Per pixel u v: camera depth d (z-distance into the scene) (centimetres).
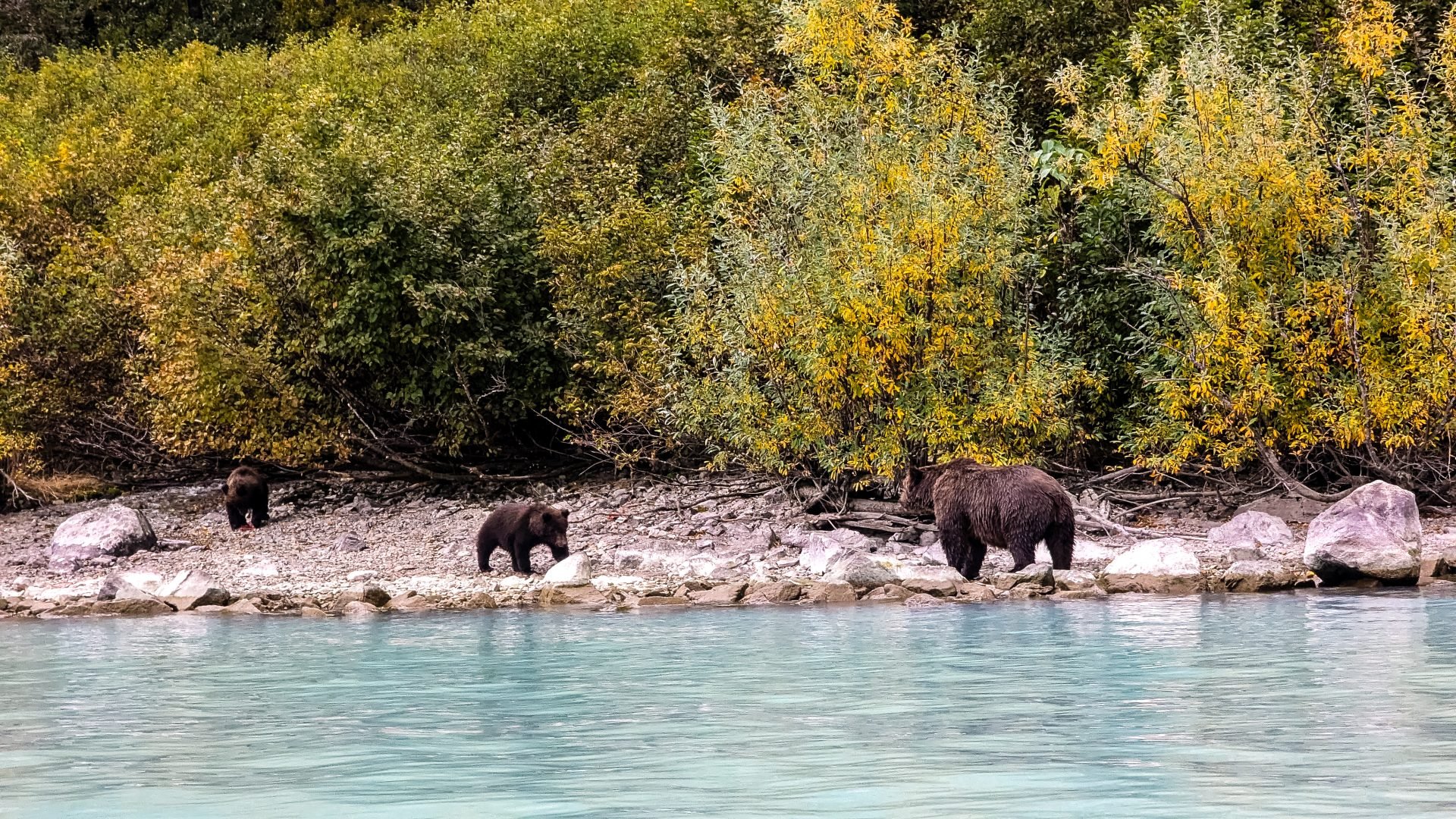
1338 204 2681
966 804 824
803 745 1025
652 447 3394
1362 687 1234
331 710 1226
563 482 3591
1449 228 2589
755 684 1323
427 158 3688
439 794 882
